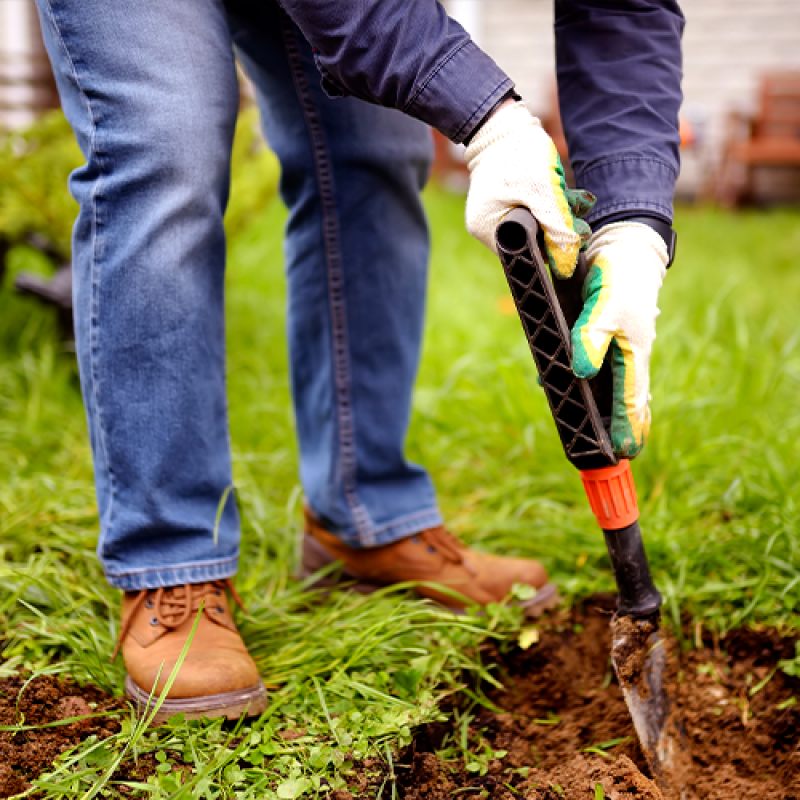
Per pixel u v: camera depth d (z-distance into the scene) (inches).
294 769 42.8
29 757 43.0
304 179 56.4
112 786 41.8
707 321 100.8
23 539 64.8
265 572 64.2
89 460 81.6
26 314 113.6
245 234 159.5
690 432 81.7
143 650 47.7
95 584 60.2
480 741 51.1
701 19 291.7
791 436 81.0
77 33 44.3
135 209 45.8
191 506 49.3
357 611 57.9
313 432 61.4
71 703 46.9
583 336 40.8
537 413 87.1
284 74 54.1
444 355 111.1
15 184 97.2
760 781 50.3
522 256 39.3
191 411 48.3
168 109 45.1
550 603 60.3
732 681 56.0
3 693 47.4
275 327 120.0
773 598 58.7
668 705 49.3
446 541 61.2
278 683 51.1
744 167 296.7
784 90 277.0
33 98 146.9
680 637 57.6
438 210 227.6
